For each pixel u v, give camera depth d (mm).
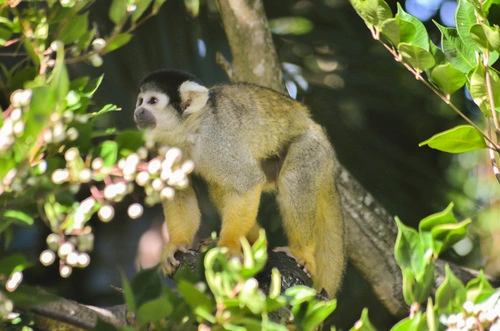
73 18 6520
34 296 6004
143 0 6371
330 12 17656
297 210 11305
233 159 10969
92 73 14078
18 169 5520
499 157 8414
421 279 6816
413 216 17297
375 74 17516
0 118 5496
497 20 8320
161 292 6418
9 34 6570
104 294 16469
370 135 17297
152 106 11102
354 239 14000
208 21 16062
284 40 17516
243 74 14000
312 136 11727
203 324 5828
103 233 17016
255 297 5496
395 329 6324
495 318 6164
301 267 10883
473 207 17562
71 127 6281
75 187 5730
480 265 17188
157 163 5730
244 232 10719
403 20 8234
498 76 8031
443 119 17984
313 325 6039
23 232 15836
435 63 8500
